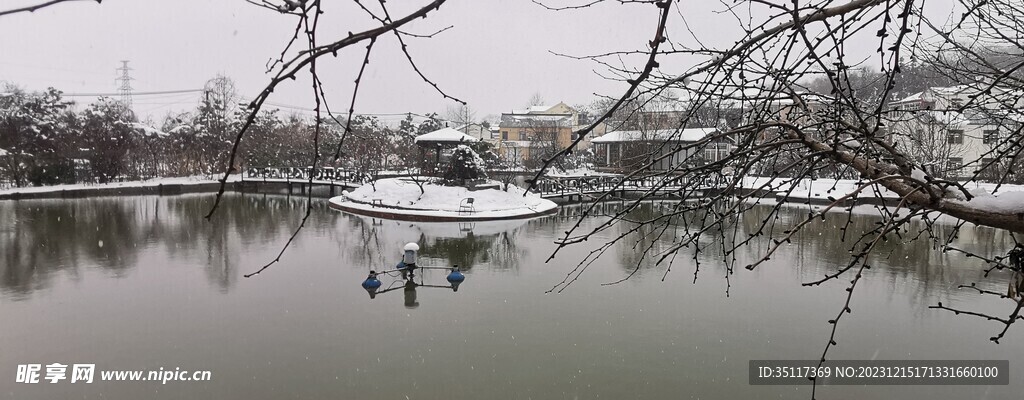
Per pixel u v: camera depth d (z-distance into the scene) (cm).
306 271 1227
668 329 857
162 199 2670
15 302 982
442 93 160
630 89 158
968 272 1187
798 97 217
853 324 882
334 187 3172
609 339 817
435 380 686
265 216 2122
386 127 4244
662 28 148
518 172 3500
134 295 1031
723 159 220
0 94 2828
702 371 712
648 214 1914
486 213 2091
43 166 2739
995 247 1423
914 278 1143
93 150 2930
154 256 1370
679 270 1218
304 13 131
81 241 1552
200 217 2069
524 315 924
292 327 866
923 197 195
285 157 3628
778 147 230
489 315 926
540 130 4169
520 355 761
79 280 1133
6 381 678
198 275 1184
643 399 641
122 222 1908
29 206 2267
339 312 941
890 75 169
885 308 957
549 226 1883
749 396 648
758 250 1403
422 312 941
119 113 3184
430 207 2188
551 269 1253
